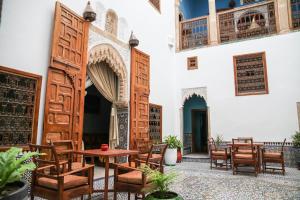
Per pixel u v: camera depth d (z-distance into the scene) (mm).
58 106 3988
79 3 4703
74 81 4316
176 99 8695
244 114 7523
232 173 5602
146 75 6820
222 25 8453
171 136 7426
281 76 7156
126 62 6070
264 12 7809
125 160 5703
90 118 8172
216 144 7684
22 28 3568
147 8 7375
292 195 3668
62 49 4125
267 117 7188
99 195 3590
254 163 5254
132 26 6473
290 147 6738
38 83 3730
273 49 7375
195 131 9859
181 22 9227
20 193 1227
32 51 3686
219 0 11742
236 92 7727
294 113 6844
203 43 8711
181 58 8852
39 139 3658
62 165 3012
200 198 3521
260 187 4211
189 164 7152
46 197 2379
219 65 8141
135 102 6191
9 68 3340
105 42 5328
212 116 7996
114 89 5945
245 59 7809
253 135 7305
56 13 4039
